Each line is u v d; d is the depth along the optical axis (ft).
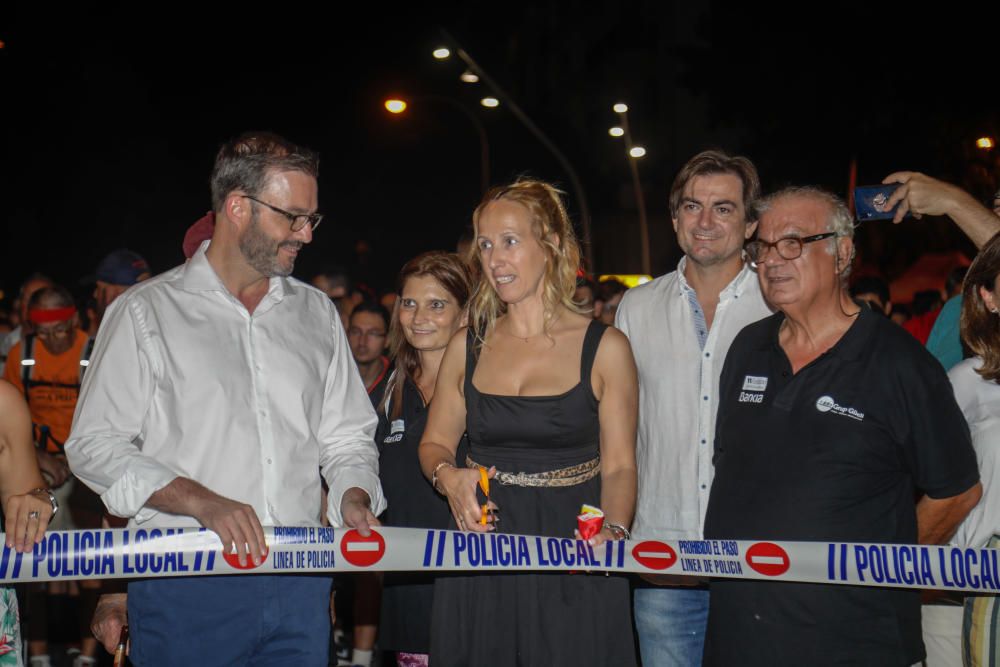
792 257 12.16
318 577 12.68
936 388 11.73
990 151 76.28
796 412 12.14
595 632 12.37
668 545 12.25
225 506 11.32
